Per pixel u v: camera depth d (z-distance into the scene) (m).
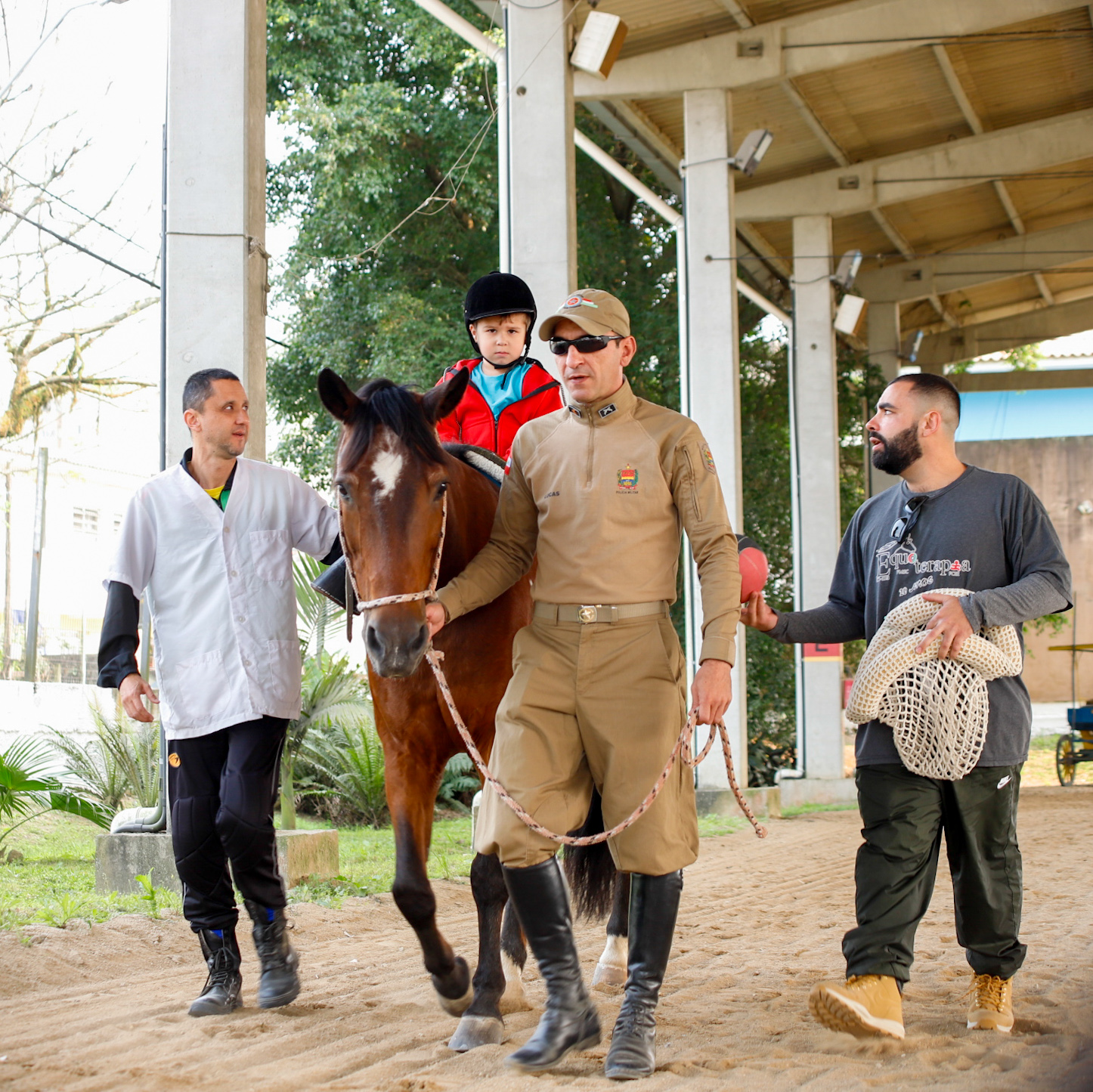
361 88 18.25
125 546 4.05
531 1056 3.12
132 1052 3.36
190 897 3.99
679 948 5.45
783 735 19.00
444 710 3.68
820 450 16.12
